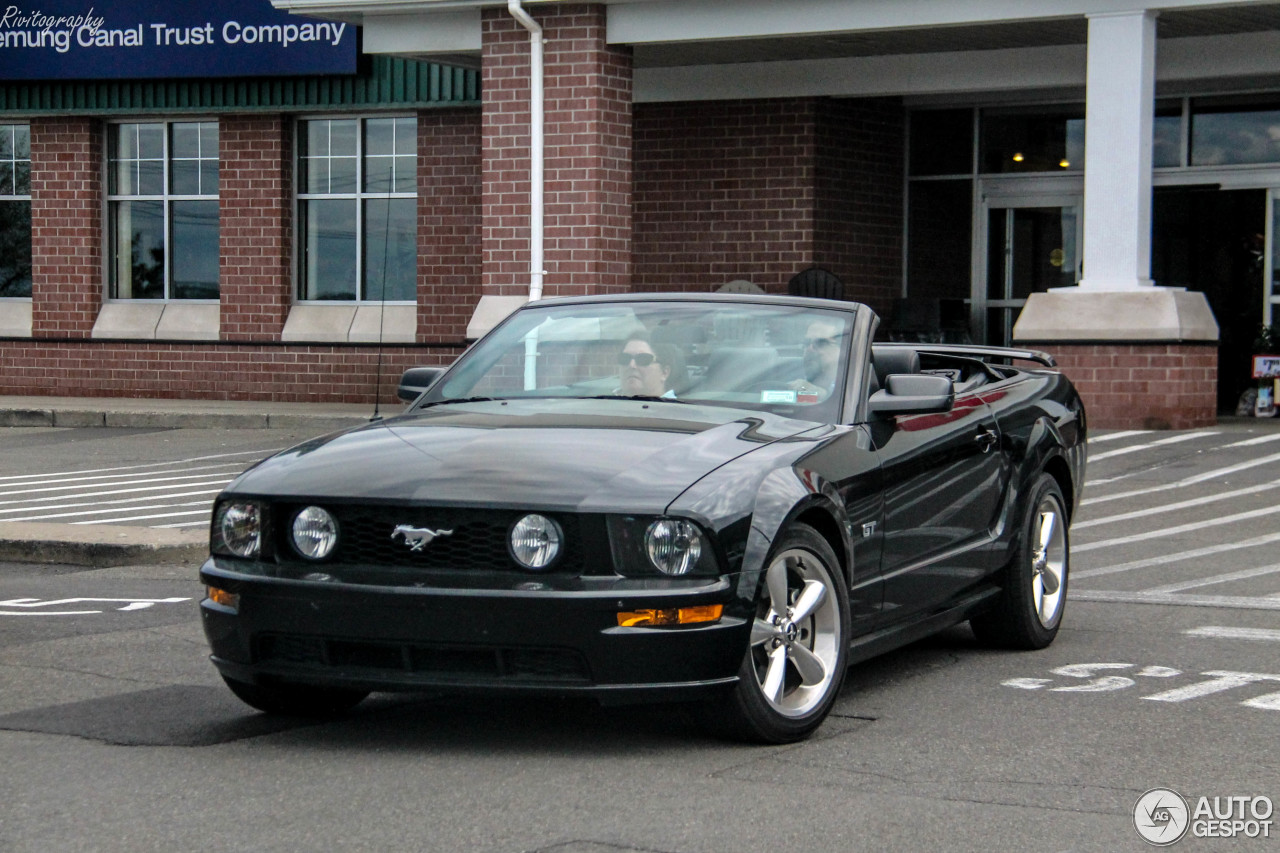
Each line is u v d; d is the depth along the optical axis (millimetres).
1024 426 7215
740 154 19484
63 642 7328
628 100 16922
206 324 21891
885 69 18516
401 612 4973
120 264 22500
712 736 5453
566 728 5625
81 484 14109
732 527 5062
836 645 5547
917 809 4625
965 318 20250
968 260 20188
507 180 16953
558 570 4969
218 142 21734
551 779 4949
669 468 5199
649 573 4953
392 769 5082
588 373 6328
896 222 20344
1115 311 15266
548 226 16750
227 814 4582
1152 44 15273
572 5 16562
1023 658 7031
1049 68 17734
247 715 5887
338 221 21469
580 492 5016
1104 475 13094
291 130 21484
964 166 20141
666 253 19969
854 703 6082
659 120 19922
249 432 18344
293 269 21609
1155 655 7039
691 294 6680
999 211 20047
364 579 5055
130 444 17328
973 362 7707
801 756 5234
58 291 22438
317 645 5164
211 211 22094
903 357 6344
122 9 21344
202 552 10227
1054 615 7344
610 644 4887
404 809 4625
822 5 15969
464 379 6492
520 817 4539
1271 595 8523
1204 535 10555
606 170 16688
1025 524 7070
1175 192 18875
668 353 6293
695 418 5777
